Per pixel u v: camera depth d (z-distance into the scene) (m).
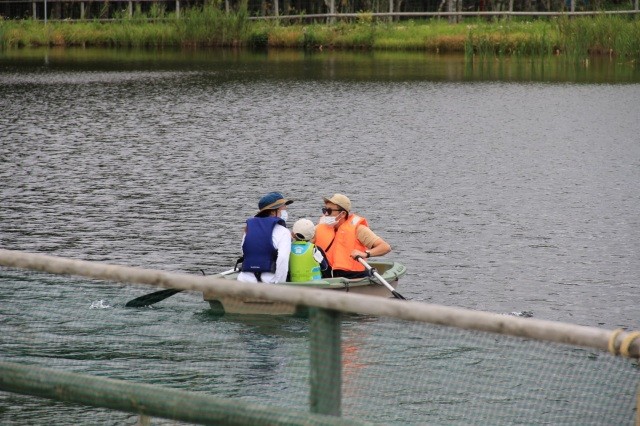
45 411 11.88
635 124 44.56
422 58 78.69
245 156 37.44
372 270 18.42
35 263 8.03
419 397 11.05
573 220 26.97
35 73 67.75
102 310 12.68
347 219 19.06
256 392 12.12
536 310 19.17
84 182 32.28
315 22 95.06
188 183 32.22
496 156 37.22
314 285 17.72
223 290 7.36
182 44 93.00
